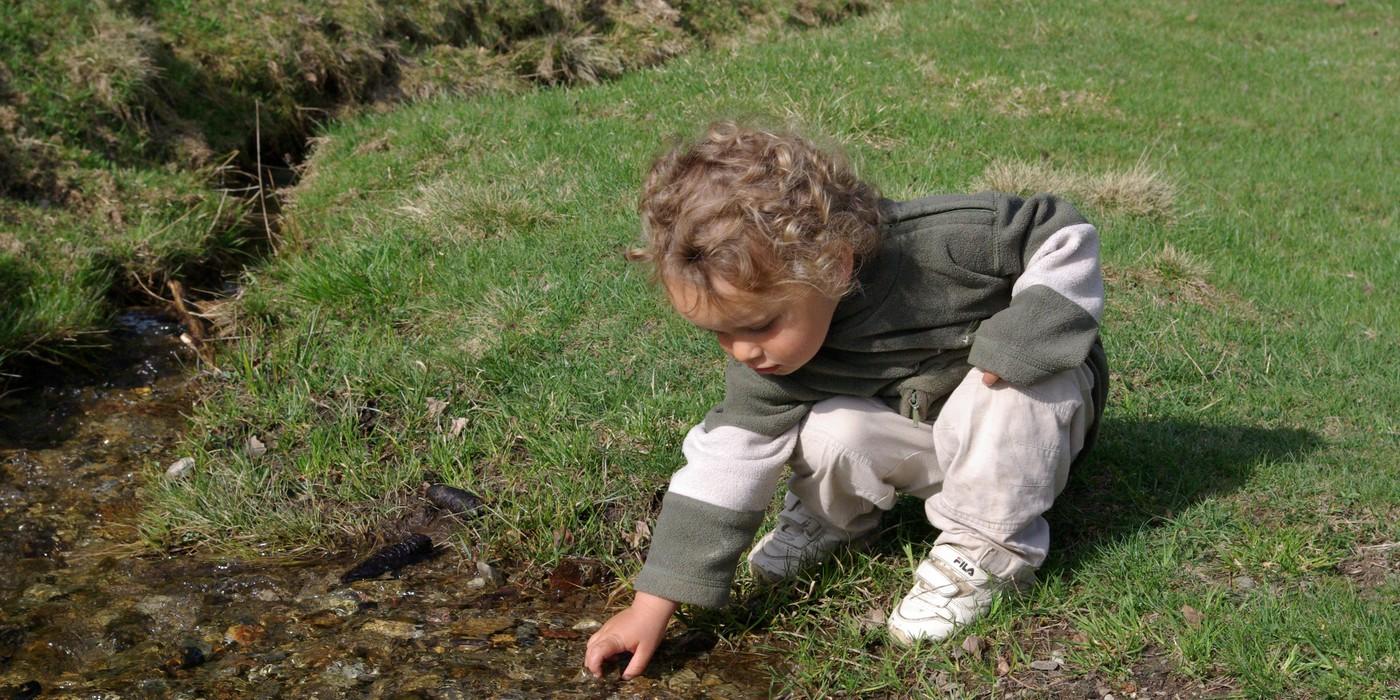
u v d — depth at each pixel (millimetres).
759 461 2445
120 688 2574
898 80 7590
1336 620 2430
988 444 2412
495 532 3152
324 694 2510
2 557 3227
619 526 3141
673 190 2092
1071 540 2885
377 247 4895
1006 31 9391
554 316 4207
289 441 3689
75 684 2607
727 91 7156
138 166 6250
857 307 2312
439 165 6102
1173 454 3215
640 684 2508
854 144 6309
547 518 3146
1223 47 10016
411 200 5523
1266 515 2908
